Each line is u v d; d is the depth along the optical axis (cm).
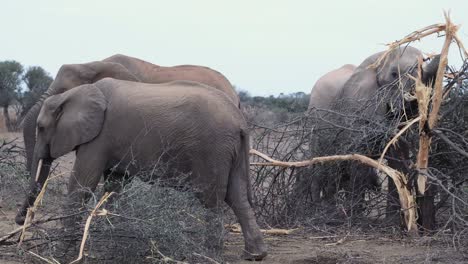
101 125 1192
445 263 1081
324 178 1473
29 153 1425
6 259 1044
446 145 1337
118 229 1012
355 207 1425
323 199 1479
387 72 1605
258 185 1466
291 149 1537
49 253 1034
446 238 1224
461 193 1319
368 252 1190
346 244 1277
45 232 1055
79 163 1198
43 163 1277
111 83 1220
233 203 1151
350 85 1683
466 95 1325
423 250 1197
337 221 1419
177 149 1144
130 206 1032
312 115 1490
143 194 1046
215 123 1131
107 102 1199
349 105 1631
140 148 1163
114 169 1177
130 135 1170
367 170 1431
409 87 1464
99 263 1038
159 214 1023
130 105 1177
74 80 1535
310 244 1288
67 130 1209
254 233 1136
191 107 1144
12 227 1330
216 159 1130
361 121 1425
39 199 1098
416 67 1456
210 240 1116
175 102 1155
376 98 1416
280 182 1497
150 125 1155
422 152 1257
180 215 1062
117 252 1023
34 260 1041
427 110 1249
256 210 1459
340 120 1616
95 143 1198
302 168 1466
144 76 1616
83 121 1197
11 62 5275
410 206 1269
